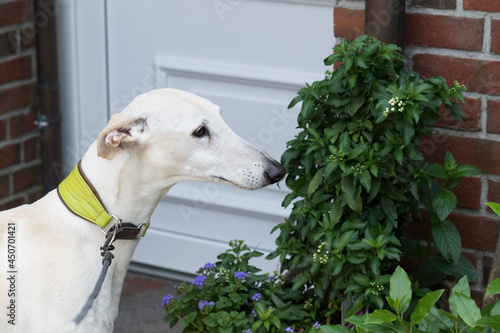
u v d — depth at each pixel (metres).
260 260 3.73
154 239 3.93
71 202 2.42
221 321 2.77
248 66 3.57
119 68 3.86
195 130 2.40
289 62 3.48
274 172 2.49
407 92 2.61
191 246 3.86
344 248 2.79
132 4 3.73
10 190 3.97
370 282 2.70
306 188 2.90
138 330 3.44
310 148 2.73
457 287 2.22
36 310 2.33
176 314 2.88
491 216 3.06
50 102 3.98
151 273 3.96
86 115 3.99
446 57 2.95
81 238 2.40
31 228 2.39
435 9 2.91
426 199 2.93
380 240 2.67
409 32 2.97
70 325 2.36
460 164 2.88
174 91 2.49
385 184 2.80
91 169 2.42
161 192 2.49
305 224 2.92
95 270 2.41
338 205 2.77
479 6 2.84
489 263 3.12
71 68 3.92
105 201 2.41
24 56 3.87
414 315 2.07
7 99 3.84
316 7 3.36
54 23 3.86
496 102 2.92
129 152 2.38
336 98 2.75
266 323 2.75
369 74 2.68
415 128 2.74
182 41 3.68
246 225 3.75
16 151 3.95
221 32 3.58
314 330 2.70
